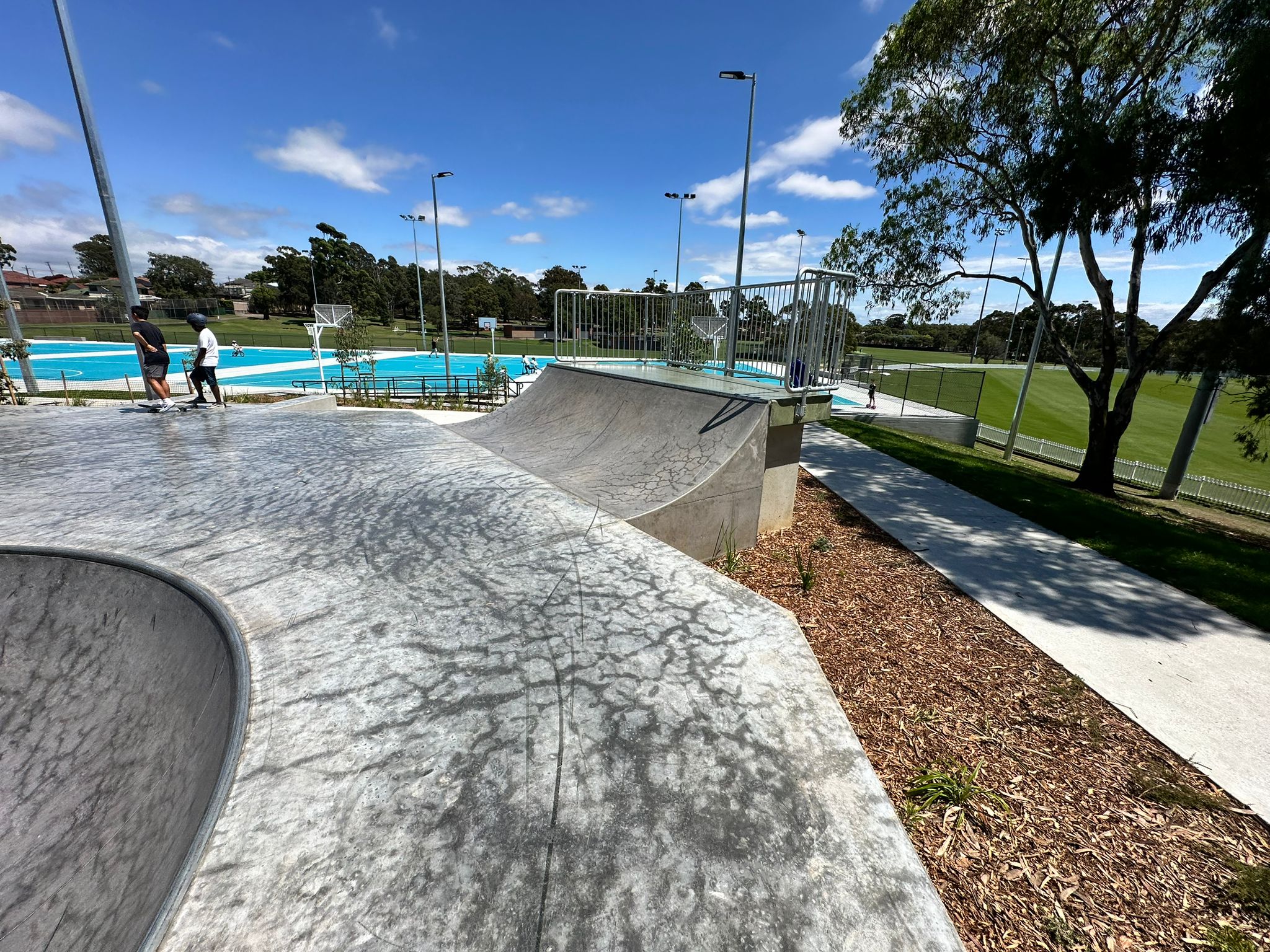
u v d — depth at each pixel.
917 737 2.66
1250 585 4.71
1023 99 9.55
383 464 4.94
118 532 3.17
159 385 7.93
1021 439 18.42
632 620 2.35
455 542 3.15
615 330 10.14
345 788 1.44
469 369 33.09
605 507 4.04
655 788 1.50
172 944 1.06
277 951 1.06
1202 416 11.27
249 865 1.23
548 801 1.44
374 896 1.18
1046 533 5.86
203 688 2.12
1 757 2.29
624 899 1.21
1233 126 6.59
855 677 3.14
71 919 1.57
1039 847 2.06
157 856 1.53
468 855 1.28
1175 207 8.18
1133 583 4.65
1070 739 2.69
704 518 4.50
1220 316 8.12
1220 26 7.40
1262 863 2.02
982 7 8.86
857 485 7.60
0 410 8.17
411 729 1.66
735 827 1.41
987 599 4.23
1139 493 12.55
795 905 1.23
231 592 2.47
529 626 2.27
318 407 10.11
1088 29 8.86
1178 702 3.02
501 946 1.10
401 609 2.37
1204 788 2.39
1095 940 1.73
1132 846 2.08
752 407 4.91
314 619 2.26
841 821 1.45
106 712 2.36
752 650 2.17
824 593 4.18
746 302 6.90
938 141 10.41
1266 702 3.04
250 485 4.18
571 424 7.03
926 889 1.29
